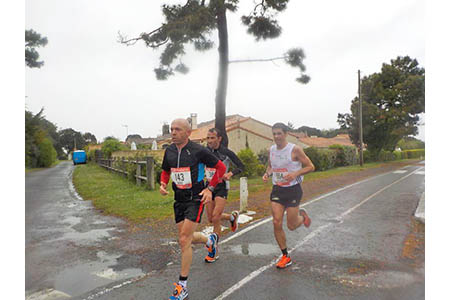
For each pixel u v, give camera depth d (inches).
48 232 210.1
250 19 484.7
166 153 128.7
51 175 593.6
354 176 619.8
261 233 198.5
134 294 119.2
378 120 1167.6
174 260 154.6
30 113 402.3
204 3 417.1
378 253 156.5
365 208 277.6
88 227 223.6
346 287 119.4
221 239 187.5
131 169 482.6
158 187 421.4
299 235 193.0
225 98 473.7
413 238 179.6
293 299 110.7
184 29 403.9
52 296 118.5
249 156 587.8
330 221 229.0
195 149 122.8
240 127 887.7
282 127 138.2
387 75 1170.6
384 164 1104.2
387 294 113.1
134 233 205.3
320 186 455.5
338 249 165.0
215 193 160.7
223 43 462.0
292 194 140.6
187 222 119.0
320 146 1448.1
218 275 133.7
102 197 357.4
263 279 128.5
